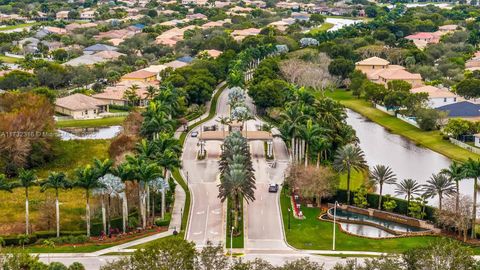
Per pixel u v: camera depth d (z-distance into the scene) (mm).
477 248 141375
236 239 145375
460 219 145125
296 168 170875
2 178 146375
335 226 154750
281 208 165375
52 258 134375
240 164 156000
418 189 176125
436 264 99688
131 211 160750
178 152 170125
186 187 179625
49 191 175625
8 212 161375
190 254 102938
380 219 163375
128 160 152625
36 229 150125
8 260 106938
